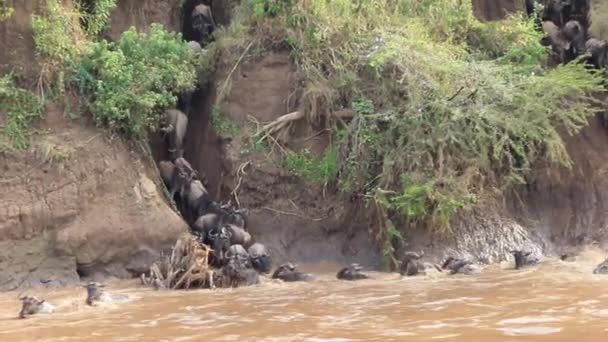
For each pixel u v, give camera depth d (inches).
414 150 3029.0
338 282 2618.1
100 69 2987.2
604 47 3535.9
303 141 3223.4
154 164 3075.8
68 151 2829.7
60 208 2760.8
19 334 1824.6
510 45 3508.9
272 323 1818.4
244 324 1823.3
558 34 3703.3
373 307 2005.4
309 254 3097.9
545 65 3602.4
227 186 3218.5
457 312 1866.4
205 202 3058.6
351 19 3316.9
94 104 2955.2
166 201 3029.0
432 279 2591.0
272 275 2800.2
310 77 3240.7
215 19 3725.4
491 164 3110.2
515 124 3070.9
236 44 3358.8
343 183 3117.6
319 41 3277.6
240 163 3203.7
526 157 3132.4
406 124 3078.2
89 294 2298.2
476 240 2994.6
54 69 2947.8
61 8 3041.3
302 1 3314.5
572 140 3361.2
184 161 3164.4
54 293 2532.0
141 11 3469.5
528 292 2146.9
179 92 3260.3
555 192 3250.5
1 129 2817.4
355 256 3051.2
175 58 3142.2
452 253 2950.3
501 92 3105.3
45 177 2787.9
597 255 2984.7
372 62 3127.5
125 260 2815.0
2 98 2849.4
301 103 3230.8
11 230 2689.5
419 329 1667.1
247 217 3100.4
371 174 3095.5
